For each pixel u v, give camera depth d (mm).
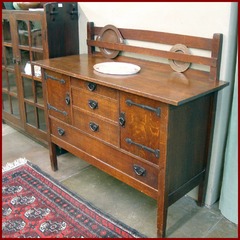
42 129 2594
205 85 1552
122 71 1788
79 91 1814
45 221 1784
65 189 2066
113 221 1771
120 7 2061
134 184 1658
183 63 1788
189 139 1593
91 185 2127
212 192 1891
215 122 1758
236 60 1659
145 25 1949
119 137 1650
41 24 2217
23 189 2070
